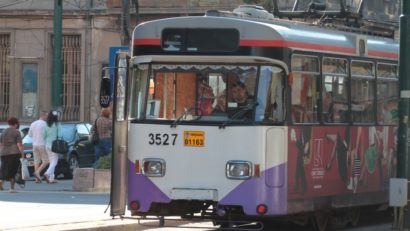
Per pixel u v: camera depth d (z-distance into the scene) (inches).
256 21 710.5
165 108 718.5
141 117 724.0
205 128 703.1
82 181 1196.5
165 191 711.7
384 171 884.6
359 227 887.7
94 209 935.0
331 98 781.3
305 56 738.8
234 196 695.7
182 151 708.7
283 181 705.6
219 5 2121.1
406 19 789.2
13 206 962.7
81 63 2233.0
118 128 721.6
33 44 2266.2
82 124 1588.3
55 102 1676.9
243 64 705.0
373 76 860.6
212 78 710.5
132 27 2124.8
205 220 794.2
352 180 819.4
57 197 1082.7
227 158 698.2
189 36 711.7
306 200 740.7
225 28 704.4
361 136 834.8
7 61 2279.8
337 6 950.4
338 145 792.3
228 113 703.7
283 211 705.0
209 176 701.3
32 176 1466.5
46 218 844.0
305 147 736.3
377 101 868.6
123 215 732.0
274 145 699.4
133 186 723.4
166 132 712.4
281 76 705.0
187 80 714.8
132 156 724.0
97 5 2222.0
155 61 721.6
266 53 698.2
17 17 2266.2
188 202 719.7
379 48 874.1
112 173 716.7
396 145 827.4
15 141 1182.9
